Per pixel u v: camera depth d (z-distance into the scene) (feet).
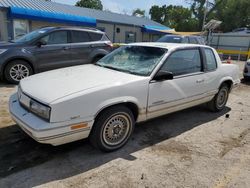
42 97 9.79
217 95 17.75
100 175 9.89
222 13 140.15
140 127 14.89
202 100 16.25
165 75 12.38
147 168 10.55
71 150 11.64
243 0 134.21
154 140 13.24
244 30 94.12
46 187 9.02
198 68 15.42
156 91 12.55
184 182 9.77
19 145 11.82
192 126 15.56
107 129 11.20
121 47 15.81
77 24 52.85
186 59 14.52
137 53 14.24
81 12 64.85
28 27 48.37
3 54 21.68
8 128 13.50
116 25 67.62
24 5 52.16
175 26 155.74
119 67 13.67
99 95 10.39
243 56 80.38
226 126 15.87
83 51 25.81
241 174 10.51
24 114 10.27
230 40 92.12
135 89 11.60
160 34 77.25
